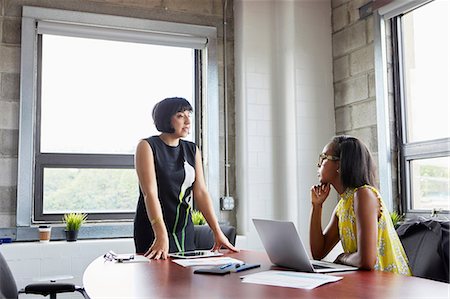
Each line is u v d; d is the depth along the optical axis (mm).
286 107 4168
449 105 3199
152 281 1608
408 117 3547
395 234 1985
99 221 3824
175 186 2467
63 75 3859
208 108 4184
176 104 2465
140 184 2393
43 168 3730
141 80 4082
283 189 4184
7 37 3666
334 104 4164
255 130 4188
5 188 3584
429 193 3332
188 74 4250
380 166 3588
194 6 4219
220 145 4223
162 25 4078
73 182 3811
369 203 1866
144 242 2445
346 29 4035
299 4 4137
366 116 3787
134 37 3986
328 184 2281
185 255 2254
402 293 1358
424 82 3410
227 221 4188
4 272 1907
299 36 4109
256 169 4160
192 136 4234
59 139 3812
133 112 4039
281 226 1757
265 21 4316
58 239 3623
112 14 3947
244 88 4191
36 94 3760
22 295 3324
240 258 2168
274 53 4320
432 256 2049
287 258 1833
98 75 3959
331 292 1386
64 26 3773
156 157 2434
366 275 1667
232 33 4336
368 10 3738
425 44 3404
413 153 3432
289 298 1318
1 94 3621
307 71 4113
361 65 3854
